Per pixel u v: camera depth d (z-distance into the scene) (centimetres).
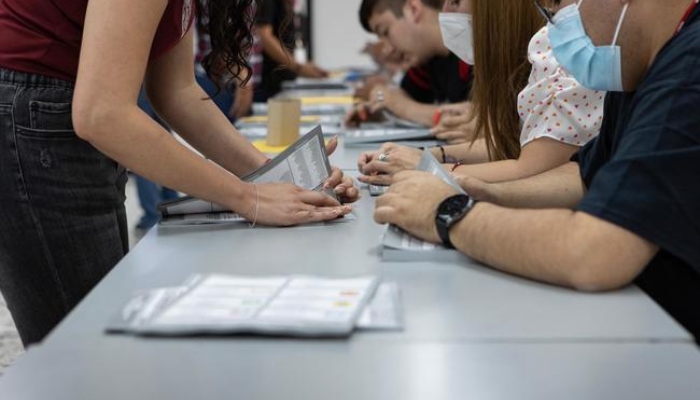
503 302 95
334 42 675
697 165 96
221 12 151
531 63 160
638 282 109
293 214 132
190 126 160
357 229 130
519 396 72
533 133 158
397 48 304
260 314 86
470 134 219
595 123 152
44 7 126
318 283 97
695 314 107
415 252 112
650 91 102
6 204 131
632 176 98
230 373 76
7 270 137
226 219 136
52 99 128
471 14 173
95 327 88
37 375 76
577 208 103
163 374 76
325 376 76
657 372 76
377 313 89
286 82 454
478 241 107
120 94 117
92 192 136
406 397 72
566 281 99
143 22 118
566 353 81
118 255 144
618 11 108
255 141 247
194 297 93
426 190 118
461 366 78
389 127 269
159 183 126
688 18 105
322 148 153
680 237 96
